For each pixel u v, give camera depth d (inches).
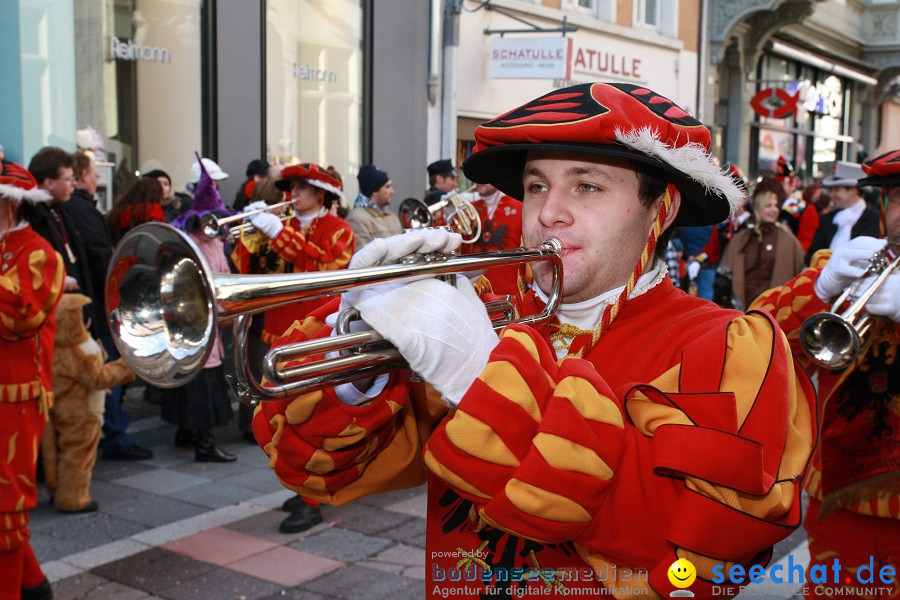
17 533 124.7
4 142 253.6
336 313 58.7
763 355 53.2
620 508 51.1
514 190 72.9
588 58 490.0
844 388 99.2
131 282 52.1
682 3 568.1
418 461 64.3
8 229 128.1
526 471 49.1
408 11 378.9
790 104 650.8
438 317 52.4
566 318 61.2
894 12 847.7
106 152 275.7
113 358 218.7
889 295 91.7
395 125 380.2
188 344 49.3
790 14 638.5
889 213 101.6
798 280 104.0
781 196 269.0
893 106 977.5
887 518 96.6
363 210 256.4
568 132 54.2
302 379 51.5
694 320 58.4
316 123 347.3
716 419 50.4
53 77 261.6
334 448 56.2
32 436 129.1
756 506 49.6
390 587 145.6
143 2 281.7
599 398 50.6
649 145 53.2
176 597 141.7
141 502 186.7
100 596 141.9
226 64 303.1
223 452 220.2
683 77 580.4
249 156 314.2
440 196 308.3
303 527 169.9
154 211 225.1
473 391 51.3
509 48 414.9
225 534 169.0
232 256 220.4
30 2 254.8
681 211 65.2
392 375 58.3
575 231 57.3
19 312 123.3
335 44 351.6
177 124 294.0
